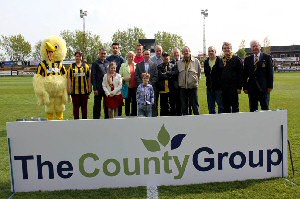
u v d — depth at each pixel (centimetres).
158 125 502
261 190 486
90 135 497
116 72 956
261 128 523
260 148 527
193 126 507
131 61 972
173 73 913
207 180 521
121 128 498
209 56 858
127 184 509
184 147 510
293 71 6044
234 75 817
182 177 515
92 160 502
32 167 498
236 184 511
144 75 865
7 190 508
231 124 515
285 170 538
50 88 878
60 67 904
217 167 521
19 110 1455
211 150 516
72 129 495
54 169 501
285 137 531
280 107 1424
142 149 505
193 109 902
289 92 2153
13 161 495
